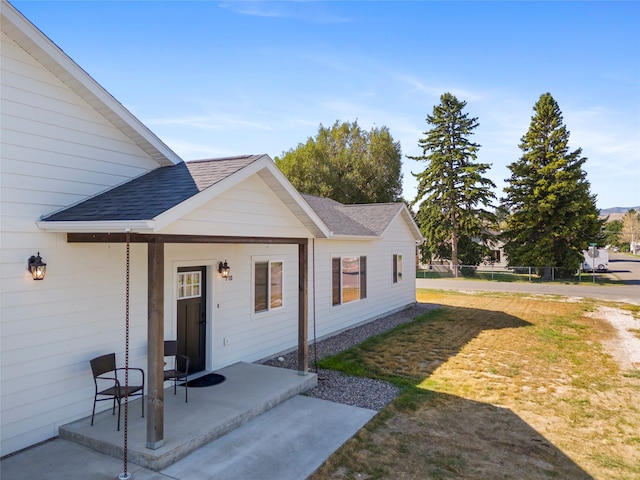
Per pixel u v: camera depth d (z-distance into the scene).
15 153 5.18
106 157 6.38
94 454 5.03
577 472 4.84
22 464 4.77
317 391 7.56
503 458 5.15
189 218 5.40
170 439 5.13
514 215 31.09
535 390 7.76
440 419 6.35
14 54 5.21
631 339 12.04
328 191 36.38
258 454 5.14
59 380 5.53
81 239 5.47
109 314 6.17
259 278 9.52
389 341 11.72
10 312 5.04
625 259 63.50
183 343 7.66
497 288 25.83
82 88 5.85
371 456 5.13
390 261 16.34
